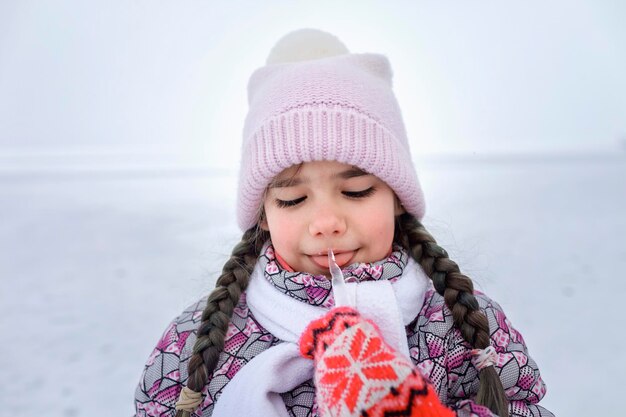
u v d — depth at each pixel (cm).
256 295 96
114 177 1791
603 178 1366
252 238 108
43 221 825
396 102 108
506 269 444
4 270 513
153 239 648
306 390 89
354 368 65
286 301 90
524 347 103
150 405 96
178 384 96
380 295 84
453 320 96
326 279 89
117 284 452
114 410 250
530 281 411
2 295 431
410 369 65
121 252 579
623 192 1037
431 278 98
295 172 88
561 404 230
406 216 108
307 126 87
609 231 618
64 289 444
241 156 105
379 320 83
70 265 527
